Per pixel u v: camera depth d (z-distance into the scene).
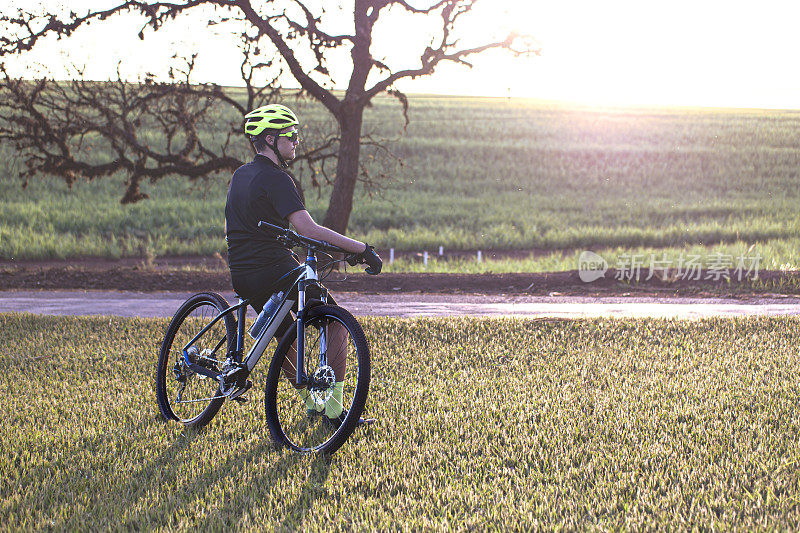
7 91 15.34
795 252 18.94
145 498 3.50
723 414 4.57
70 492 3.57
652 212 32.03
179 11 14.97
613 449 4.03
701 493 3.42
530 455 3.94
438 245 24.02
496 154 48.19
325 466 3.87
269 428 4.22
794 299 11.85
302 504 3.42
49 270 15.17
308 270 4.14
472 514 3.29
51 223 27.39
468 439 4.25
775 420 4.52
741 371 5.71
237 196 4.15
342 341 4.22
